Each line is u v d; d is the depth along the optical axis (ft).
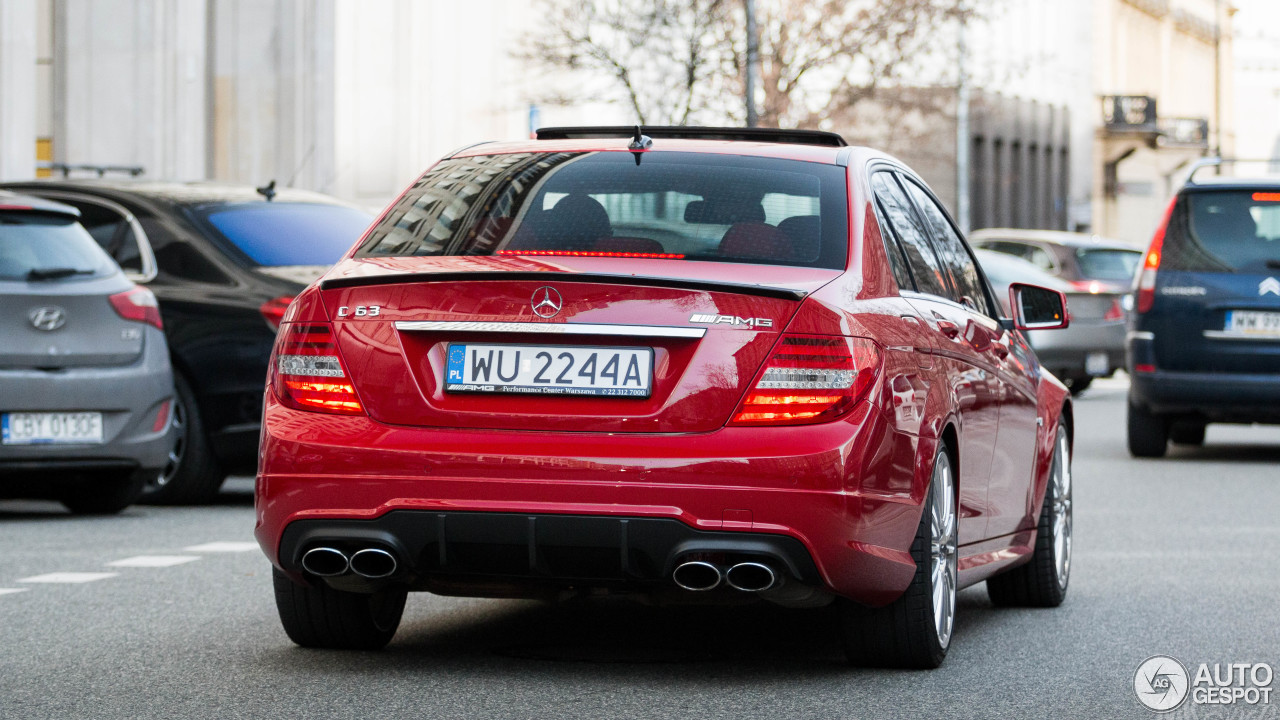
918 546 21.53
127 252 42.75
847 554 19.84
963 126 168.86
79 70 96.22
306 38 104.37
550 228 21.56
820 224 21.66
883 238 22.38
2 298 38.50
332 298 20.90
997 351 26.16
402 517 20.11
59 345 38.99
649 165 22.66
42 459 38.63
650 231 21.39
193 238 42.37
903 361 20.98
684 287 19.89
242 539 36.14
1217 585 30.99
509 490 19.84
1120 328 87.86
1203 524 40.09
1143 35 271.28
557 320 19.99
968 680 21.86
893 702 20.34
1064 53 240.53
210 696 20.36
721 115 118.52
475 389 20.17
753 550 19.54
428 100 120.78
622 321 19.88
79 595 28.58
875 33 121.60
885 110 134.72
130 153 95.86
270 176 104.58
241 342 41.22
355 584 21.31
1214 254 55.11
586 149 23.25
